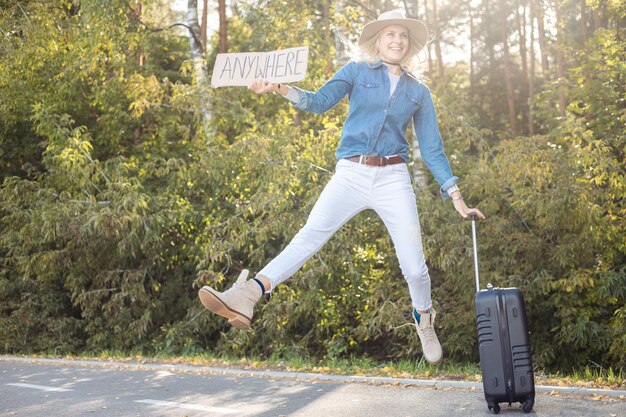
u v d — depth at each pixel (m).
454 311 12.06
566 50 21.14
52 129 14.55
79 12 16.61
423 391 5.98
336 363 8.96
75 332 15.34
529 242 11.64
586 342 11.89
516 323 4.77
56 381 8.06
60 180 15.30
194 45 17.50
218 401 6.14
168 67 24.09
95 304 14.20
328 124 12.76
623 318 11.48
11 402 6.67
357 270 12.39
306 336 13.09
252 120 14.27
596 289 11.76
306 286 12.62
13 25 17.59
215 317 13.68
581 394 5.45
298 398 6.04
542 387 5.64
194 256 14.16
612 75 16.69
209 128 14.51
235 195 13.88
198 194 14.12
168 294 14.38
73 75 16.62
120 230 13.40
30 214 14.98
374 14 16.06
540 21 28.75
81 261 14.23
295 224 12.16
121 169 13.91
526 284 11.77
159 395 6.64
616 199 12.73
